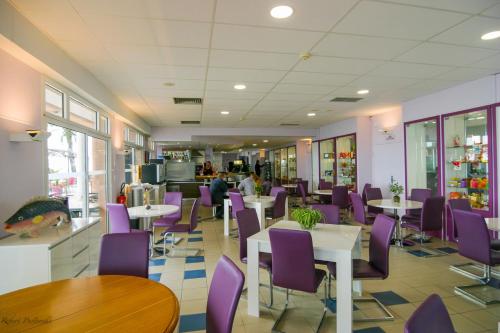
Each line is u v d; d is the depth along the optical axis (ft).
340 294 7.65
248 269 8.96
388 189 22.90
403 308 9.25
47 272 7.07
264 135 32.37
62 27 8.70
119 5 7.56
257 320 8.70
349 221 22.85
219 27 8.90
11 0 7.25
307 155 39.01
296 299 9.99
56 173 11.47
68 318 4.42
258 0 7.44
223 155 76.38
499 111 13.91
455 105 16.10
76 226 9.04
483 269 12.46
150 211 14.40
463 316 8.75
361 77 14.25
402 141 21.34
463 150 16.55
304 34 9.49
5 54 8.04
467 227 10.02
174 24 8.66
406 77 14.38
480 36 9.82
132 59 11.40
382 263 8.53
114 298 5.12
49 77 10.41
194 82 14.64
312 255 7.46
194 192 38.22
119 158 19.74
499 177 13.94
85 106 14.23
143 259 7.16
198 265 13.41
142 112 22.36
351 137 26.81
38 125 9.64
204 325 8.42
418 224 14.90
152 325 4.22
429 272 12.22
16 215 7.50
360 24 8.86
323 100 19.21
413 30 9.32
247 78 14.15
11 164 8.21
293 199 36.76
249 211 10.90
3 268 7.04
